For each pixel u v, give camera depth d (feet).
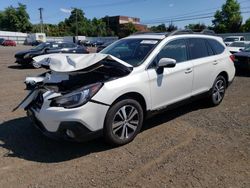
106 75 15.21
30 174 12.57
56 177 12.32
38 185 11.76
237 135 16.44
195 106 21.97
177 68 17.57
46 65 15.83
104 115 13.98
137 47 17.54
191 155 14.07
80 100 13.26
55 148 14.94
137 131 15.74
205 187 11.46
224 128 17.53
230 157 13.84
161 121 18.74
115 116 14.47
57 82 15.02
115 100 14.38
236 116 19.74
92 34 350.02
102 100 13.73
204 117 19.53
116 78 14.61
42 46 54.85
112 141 14.64
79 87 14.05
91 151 14.56
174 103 17.79
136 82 15.14
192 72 18.69
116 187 11.55
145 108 16.06
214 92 21.47
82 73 14.75
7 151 14.62
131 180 12.01
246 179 12.00
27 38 231.30
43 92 14.39
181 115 19.93
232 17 207.62
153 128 17.54
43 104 13.84
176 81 17.53
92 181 11.98
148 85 15.81
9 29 304.50
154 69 16.28
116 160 13.66
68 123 13.12
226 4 209.46
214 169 12.77
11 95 26.76
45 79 15.90
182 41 18.75
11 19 301.02
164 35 18.17
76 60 14.69
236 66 38.34
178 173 12.48
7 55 86.38
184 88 18.29
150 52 16.66
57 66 14.65
